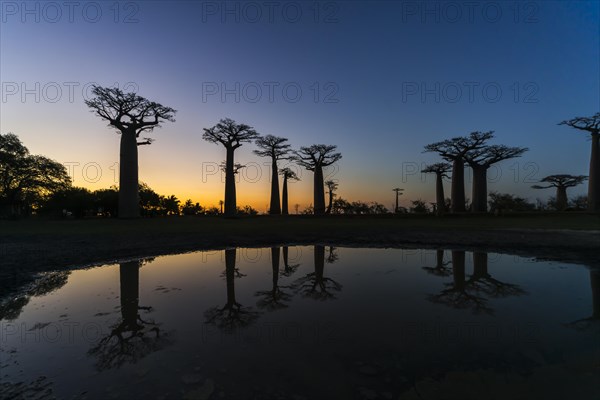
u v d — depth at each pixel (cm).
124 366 306
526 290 586
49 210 3281
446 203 4969
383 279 688
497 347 341
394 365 303
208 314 462
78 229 1741
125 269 809
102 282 667
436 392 255
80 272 772
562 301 514
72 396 257
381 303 512
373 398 248
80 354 333
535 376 279
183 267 838
